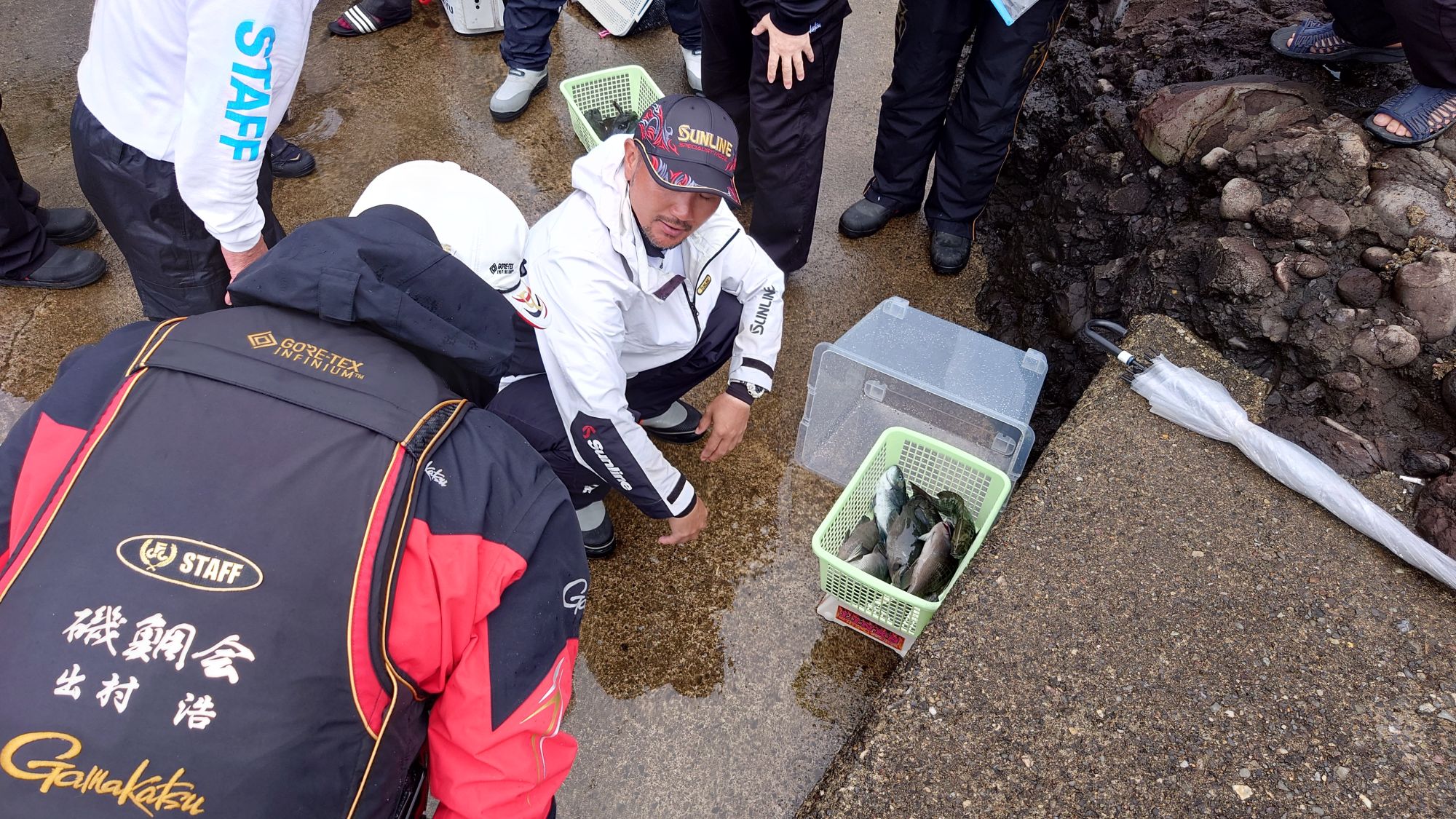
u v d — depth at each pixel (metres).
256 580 0.87
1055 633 1.63
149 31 1.71
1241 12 2.67
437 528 0.98
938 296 2.91
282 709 0.86
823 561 1.88
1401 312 1.94
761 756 1.88
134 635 0.83
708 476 2.41
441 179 1.70
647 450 1.71
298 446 0.93
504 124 3.39
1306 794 1.43
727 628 2.09
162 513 0.88
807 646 2.06
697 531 1.89
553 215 1.89
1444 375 1.89
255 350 0.99
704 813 1.81
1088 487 1.85
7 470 0.99
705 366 2.19
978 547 1.87
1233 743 1.49
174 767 0.82
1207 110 2.33
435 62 3.67
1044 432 2.51
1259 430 1.86
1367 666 1.58
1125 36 2.81
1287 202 2.09
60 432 0.99
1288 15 2.61
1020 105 2.62
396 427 0.97
